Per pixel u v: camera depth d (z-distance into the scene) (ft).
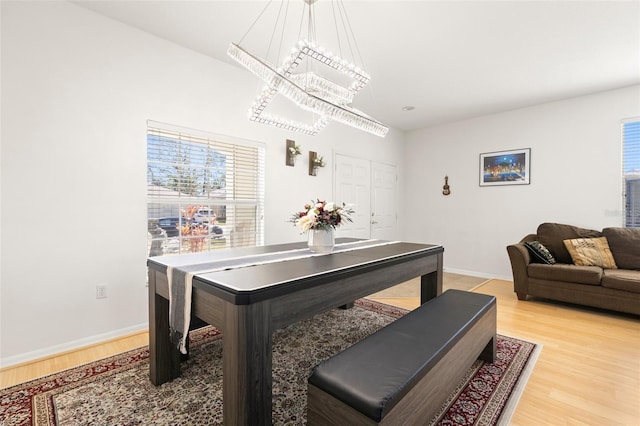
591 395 5.75
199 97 9.71
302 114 12.74
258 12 7.63
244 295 3.90
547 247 12.47
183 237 9.54
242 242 10.94
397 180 18.42
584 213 12.90
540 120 13.93
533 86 11.94
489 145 15.49
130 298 8.43
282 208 12.08
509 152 14.84
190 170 9.64
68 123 7.41
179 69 9.26
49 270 7.21
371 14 7.58
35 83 6.98
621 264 10.94
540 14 7.54
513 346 7.77
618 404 5.48
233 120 10.55
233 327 3.98
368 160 16.35
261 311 4.07
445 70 10.59
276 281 4.41
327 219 7.14
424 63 10.11
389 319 9.66
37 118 7.01
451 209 16.94
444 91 12.47
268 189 11.59
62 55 7.31
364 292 5.82
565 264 11.48
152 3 7.36
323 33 8.46
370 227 16.56
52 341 7.27
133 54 8.38
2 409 5.24
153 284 6.01
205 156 9.96
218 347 7.64
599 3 7.09
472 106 14.21
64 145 7.36
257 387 4.02
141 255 8.59
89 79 7.69
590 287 10.19
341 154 14.80
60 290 7.36
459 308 6.31
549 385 6.08
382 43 8.91
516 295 12.32
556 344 7.92
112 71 8.04
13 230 6.77
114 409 5.24
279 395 5.70
